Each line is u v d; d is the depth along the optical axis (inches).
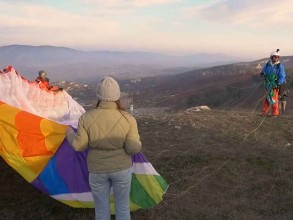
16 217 219.6
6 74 265.1
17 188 255.6
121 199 181.8
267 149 361.7
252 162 324.5
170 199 251.8
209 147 362.6
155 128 435.5
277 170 301.0
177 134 409.7
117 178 176.6
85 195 212.7
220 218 227.6
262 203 247.3
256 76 2615.7
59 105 316.8
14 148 207.5
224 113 518.9
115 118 173.8
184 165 316.8
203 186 274.8
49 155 210.2
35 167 208.8
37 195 248.1
